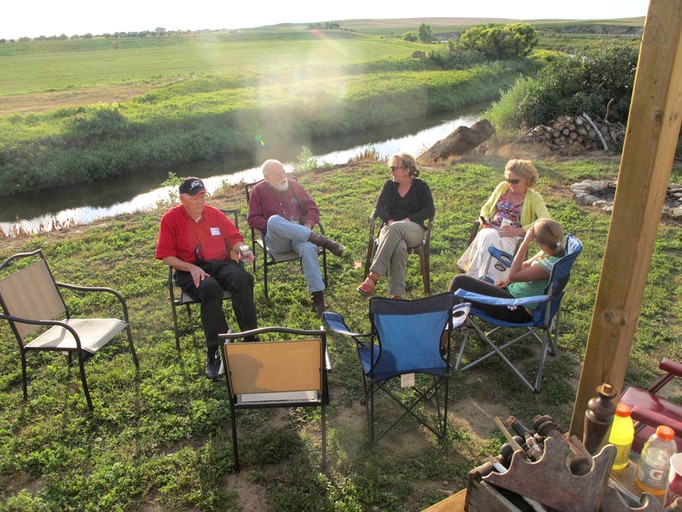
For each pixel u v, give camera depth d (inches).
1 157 666.8
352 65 1573.6
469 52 1716.3
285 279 236.1
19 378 167.8
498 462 77.1
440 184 374.6
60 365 174.4
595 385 108.7
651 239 96.2
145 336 192.2
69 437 140.8
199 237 181.0
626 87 520.4
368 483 123.2
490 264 189.6
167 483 125.6
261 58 2100.1
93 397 156.7
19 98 1128.8
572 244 161.9
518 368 170.1
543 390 158.6
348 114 1031.0
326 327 194.9
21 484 126.4
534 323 158.6
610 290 100.7
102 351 181.9
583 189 350.6
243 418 147.7
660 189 92.3
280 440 137.6
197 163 793.6
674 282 227.8
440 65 1667.1
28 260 265.7
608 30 3356.3
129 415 148.9
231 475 127.8
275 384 120.9
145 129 828.6
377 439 137.2
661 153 88.3
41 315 158.6
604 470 67.8
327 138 952.9
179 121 864.9
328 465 130.1
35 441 139.2
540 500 70.3
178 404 153.6
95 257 265.4
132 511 118.0
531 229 165.0
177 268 174.6
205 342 186.9
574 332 189.9
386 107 1110.4
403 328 127.0
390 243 200.7
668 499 78.3
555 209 321.1
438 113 1200.2
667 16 80.7
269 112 954.1
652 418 94.7
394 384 162.6
